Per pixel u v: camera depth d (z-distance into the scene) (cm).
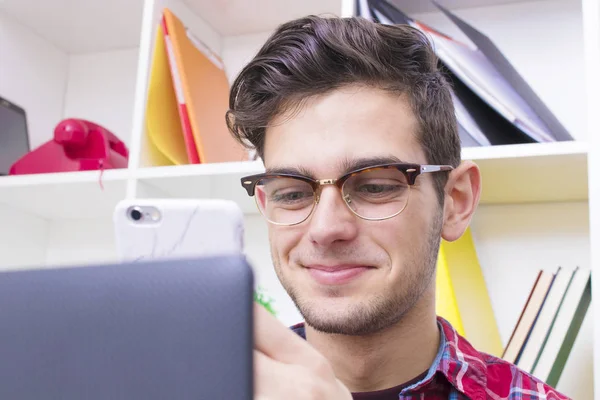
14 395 30
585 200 127
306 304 73
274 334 42
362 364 75
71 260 159
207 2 144
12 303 31
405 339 76
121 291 30
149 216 58
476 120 113
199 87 133
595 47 103
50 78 167
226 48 160
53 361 30
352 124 73
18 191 136
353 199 72
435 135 79
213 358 29
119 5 150
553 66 134
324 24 81
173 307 30
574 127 131
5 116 149
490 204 133
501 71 125
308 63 76
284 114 77
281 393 39
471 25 140
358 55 74
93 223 159
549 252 128
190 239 57
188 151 124
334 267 72
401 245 72
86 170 133
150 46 129
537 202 130
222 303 30
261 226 147
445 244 124
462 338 92
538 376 106
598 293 94
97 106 168
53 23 160
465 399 80
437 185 78
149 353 30
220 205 57
